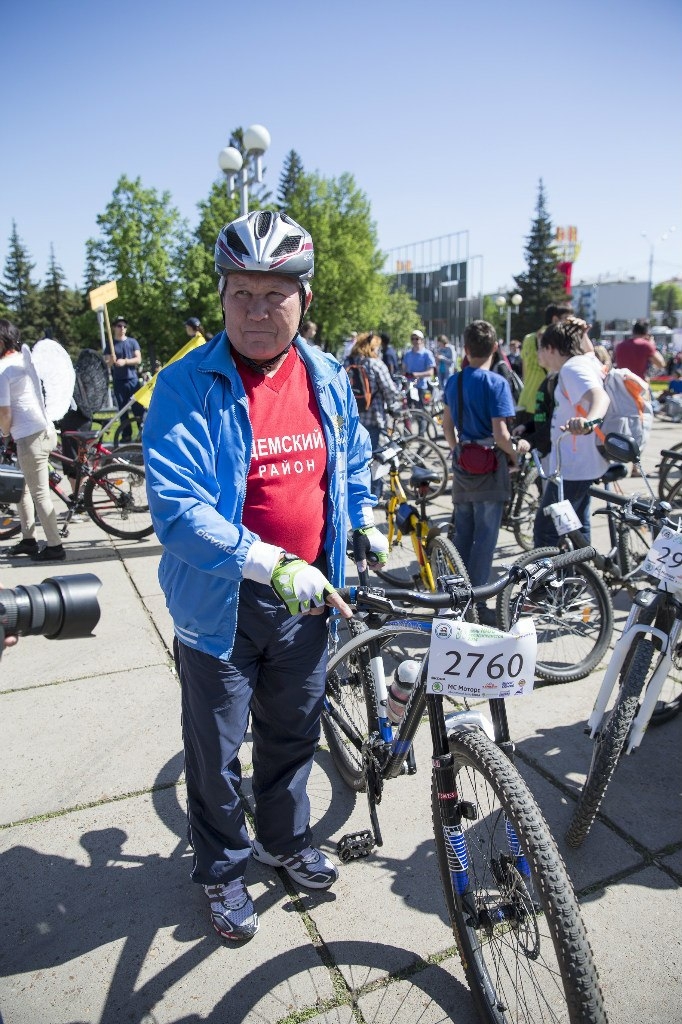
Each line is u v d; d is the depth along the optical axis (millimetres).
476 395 3875
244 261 1641
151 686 3449
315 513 1919
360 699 2543
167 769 2799
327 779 2775
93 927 2086
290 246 1688
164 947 2018
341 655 2477
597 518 6195
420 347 13180
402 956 1973
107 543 5926
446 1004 1836
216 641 1800
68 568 5211
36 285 69625
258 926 2076
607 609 3553
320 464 1921
